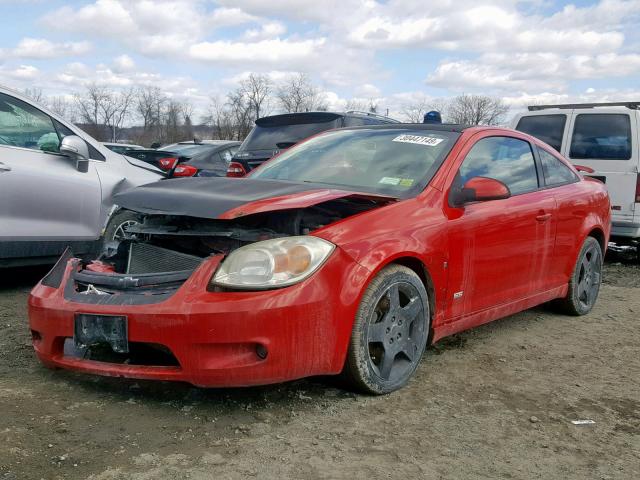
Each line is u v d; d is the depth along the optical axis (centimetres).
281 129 820
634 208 788
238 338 282
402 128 453
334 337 303
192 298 289
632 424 317
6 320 454
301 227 326
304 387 339
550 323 509
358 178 400
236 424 293
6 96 524
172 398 318
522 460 273
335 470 256
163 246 342
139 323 292
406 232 343
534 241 450
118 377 336
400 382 343
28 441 268
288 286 291
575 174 538
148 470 250
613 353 434
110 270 355
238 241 316
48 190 525
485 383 364
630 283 706
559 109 864
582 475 263
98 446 267
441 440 288
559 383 371
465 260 382
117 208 563
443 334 378
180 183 361
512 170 454
